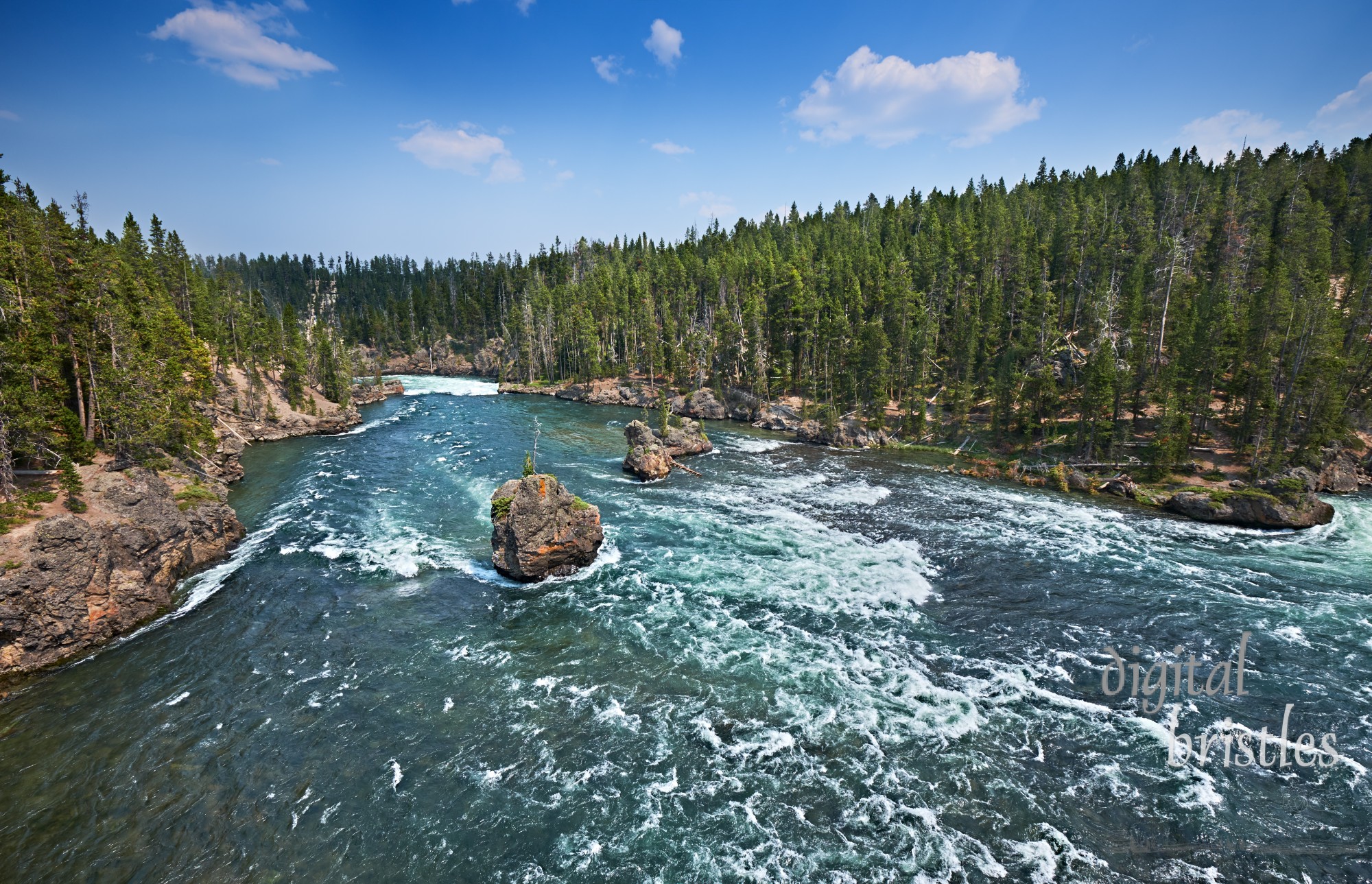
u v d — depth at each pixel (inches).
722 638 1258.6
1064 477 2470.5
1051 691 1077.8
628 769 895.1
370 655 1199.6
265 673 1138.0
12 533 1285.7
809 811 818.2
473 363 7628.0
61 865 733.9
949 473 2728.8
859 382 3710.6
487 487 2341.3
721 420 4271.7
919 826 792.3
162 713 1023.0
